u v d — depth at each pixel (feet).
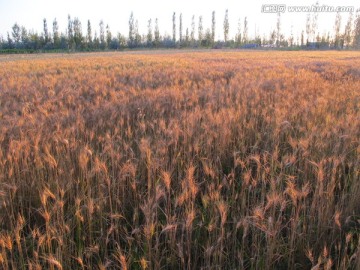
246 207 11.55
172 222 10.21
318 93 28.02
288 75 40.75
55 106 23.34
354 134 16.43
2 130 16.92
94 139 17.89
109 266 9.82
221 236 9.27
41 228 11.65
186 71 48.52
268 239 9.66
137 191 13.21
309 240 10.37
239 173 15.11
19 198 11.99
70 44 266.16
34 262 9.32
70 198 12.20
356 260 9.17
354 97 25.95
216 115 18.99
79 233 10.31
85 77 41.37
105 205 12.00
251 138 18.13
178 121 18.34
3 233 10.74
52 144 15.89
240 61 74.38
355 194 11.98
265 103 23.45
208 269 9.46
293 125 19.65
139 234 10.64
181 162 14.11
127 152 15.25
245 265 9.87
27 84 35.42
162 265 10.14
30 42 268.00
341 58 95.81
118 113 21.77
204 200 10.88
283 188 13.28
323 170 12.09
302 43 304.30
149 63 68.59
